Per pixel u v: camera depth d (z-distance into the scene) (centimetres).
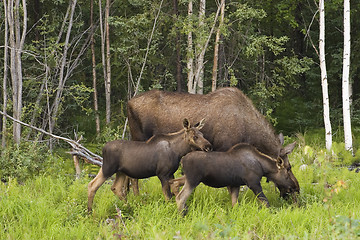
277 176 1560
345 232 1017
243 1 3897
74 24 3669
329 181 1925
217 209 1487
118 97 4394
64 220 1436
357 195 1738
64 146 3534
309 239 1133
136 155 1523
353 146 3559
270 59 4541
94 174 2539
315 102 4594
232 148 1522
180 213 1430
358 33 4225
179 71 3372
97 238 1219
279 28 4478
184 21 3170
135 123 1891
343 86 3459
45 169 2364
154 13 3519
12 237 1232
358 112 4269
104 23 4031
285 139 3616
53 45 3241
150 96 1878
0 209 1451
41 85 3419
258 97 3756
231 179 1502
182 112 1808
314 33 4622
